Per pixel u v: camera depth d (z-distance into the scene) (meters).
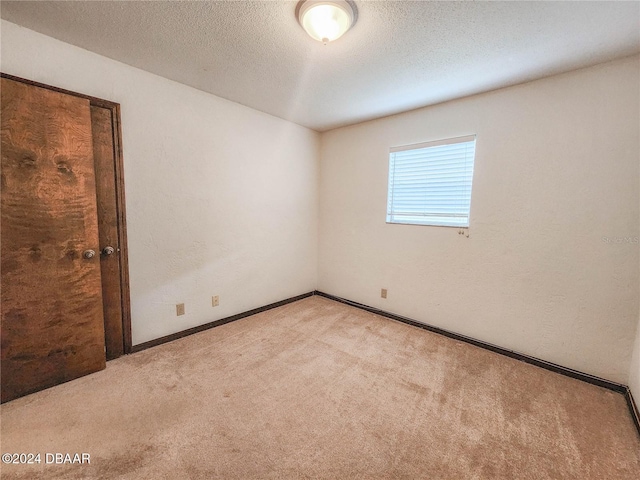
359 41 1.69
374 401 1.76
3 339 1.62
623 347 1.91
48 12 1.50
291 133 3.32
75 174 1.82
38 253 1.71
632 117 1.81
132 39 1.74
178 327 2.52
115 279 2.11
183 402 1.70
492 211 2.39
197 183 2.54
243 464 1.30
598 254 1.97
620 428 1.57
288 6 1.42
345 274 3.56
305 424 1.55
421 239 2.85
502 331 2.40
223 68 2.07
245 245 2.99
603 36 1.60
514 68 1.97
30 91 1.64
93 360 1.96
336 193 3.58
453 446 1.43
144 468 1.27
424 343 2.55
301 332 2.72
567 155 2.04
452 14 1.44
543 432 1.54
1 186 1.57
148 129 2.20
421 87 2.31
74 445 1.38
